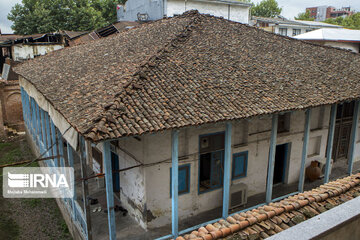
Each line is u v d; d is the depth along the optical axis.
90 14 36.69
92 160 13.81
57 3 37.53
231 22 14.34
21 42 30.16
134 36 13.59
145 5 26.78
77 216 10.01
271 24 34.97
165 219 10.23
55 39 31.05
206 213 10.97
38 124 15.65
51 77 11.60
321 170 13.55
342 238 3.96
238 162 11.46
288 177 13.10
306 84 10.58
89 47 15.12
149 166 9.48
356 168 14.99
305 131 10.80
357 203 4.11
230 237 4.98
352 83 11.50
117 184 12.28
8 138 22.42
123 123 6.55
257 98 8.94
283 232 3.51
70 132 7.68
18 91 23.44
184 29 12.00
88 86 8.87
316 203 5.90
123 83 8.02
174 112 7.46
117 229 9.98
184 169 10.25
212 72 9.73
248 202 11.71
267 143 12.11
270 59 11.88
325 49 14.84
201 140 10.41
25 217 12.88
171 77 8.86
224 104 8.28
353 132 12.30
